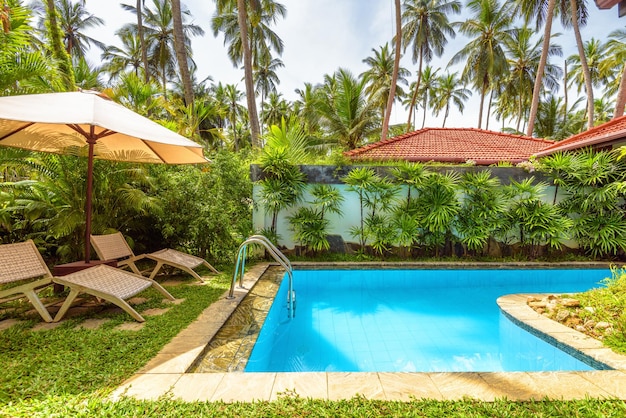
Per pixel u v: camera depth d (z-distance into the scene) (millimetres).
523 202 6918
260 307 3945
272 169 6859
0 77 4312
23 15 4676
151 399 1917
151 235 6535
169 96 13180
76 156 4812
